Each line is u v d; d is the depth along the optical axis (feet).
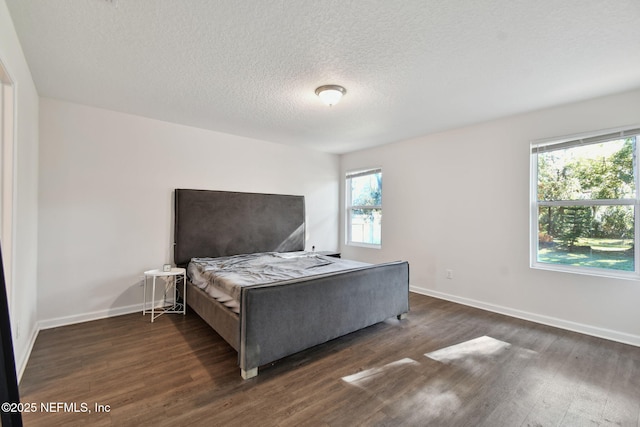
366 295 9.40
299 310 7.64
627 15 5.53
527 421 5.49
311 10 5.49
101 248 10.66
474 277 12.35
